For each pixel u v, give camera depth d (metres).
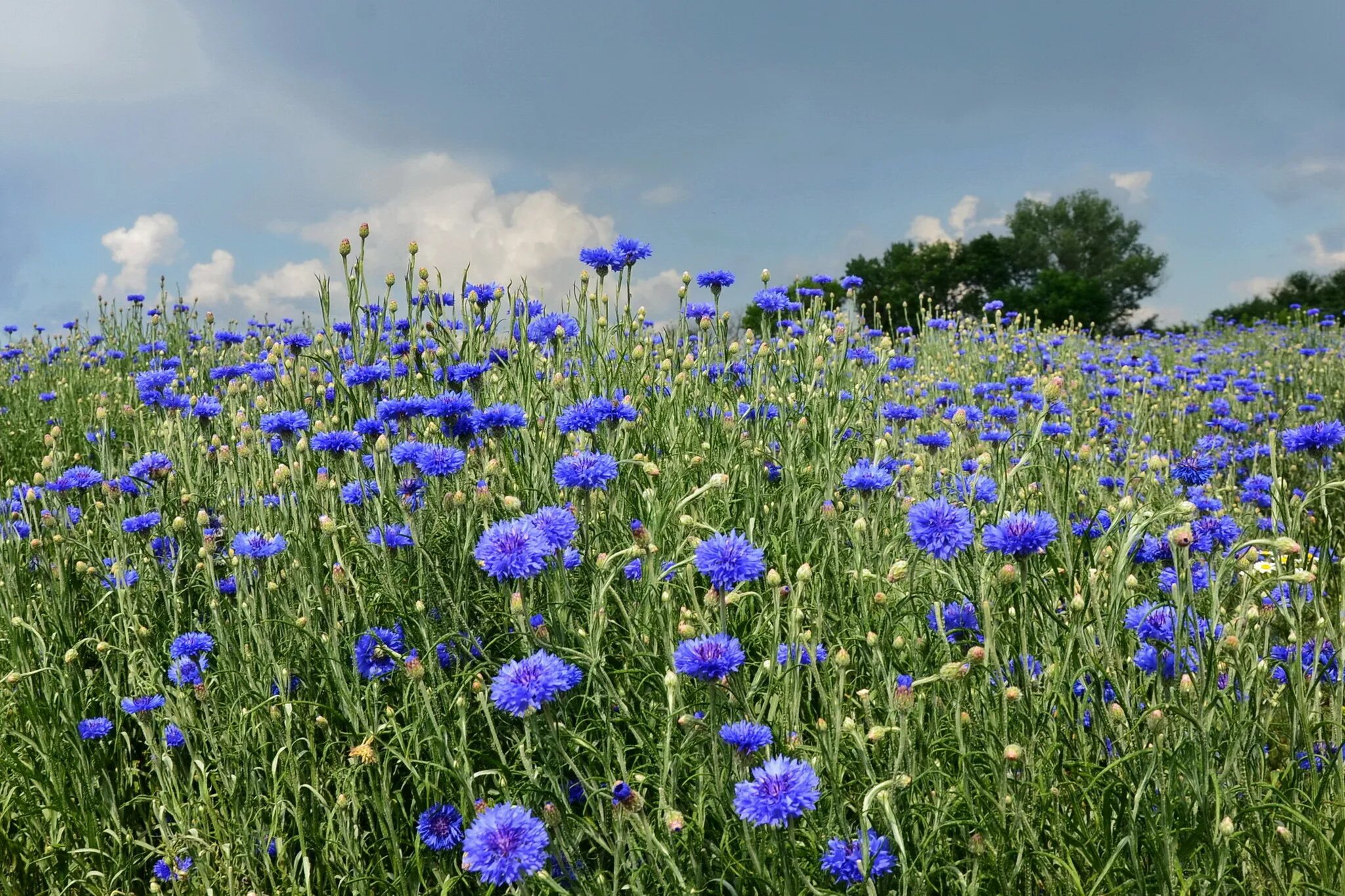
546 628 2.65
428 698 2.45
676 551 3.19
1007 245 74.12
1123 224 72.88
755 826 2.10
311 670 3.19
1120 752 2.42
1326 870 2.19
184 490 4.30
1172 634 2.56
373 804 2.73
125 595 3.41
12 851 3.09
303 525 3.43
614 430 3.55
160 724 3.29
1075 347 11.61
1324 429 2.90
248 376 5.26
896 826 1.86
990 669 2.35
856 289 6.29
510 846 1.96
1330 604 3.33
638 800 2.03
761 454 4.02
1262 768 2.52
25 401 9.00
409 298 4.60
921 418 4.86
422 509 3.30
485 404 4.26
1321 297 43.09
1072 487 4.24
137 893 3.14
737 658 2.04
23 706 3.29
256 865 2.88
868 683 2.83
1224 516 3.81
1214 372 11.03
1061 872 2.25
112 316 10.50
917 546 2.50
